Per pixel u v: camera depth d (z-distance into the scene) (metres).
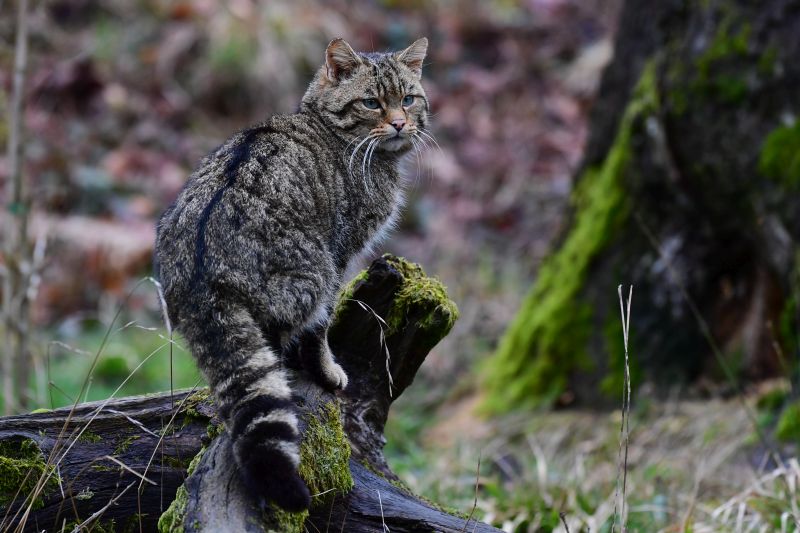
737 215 10.95
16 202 10.38
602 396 11.83
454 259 16.55
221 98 19.75
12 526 5.86
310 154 6.93
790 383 9.63
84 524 5.63
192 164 18.38
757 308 11.22
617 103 12.29
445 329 6.96
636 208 11.71
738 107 10.51
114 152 18.41
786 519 7.72
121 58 20.00
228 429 5.60
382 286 6.86
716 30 10.66
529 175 19.00
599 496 9.09
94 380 12.83
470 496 9.23
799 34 10.16
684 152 11.06
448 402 13.20
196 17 20.72
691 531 7.74
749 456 9.82
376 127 7.73
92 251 15.55
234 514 5.33
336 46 7.85
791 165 10.18
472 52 21.95
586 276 12.21
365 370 7.06
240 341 5.78
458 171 18.98
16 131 10.38
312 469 5.91
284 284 6.17
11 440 6.00
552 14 22.62
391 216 7.96
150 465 6.09
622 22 12.19
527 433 11.52
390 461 10.64
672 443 10.46
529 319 12.77
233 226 6.04
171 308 6.06
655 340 11.70
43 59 19.56
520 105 20.59
